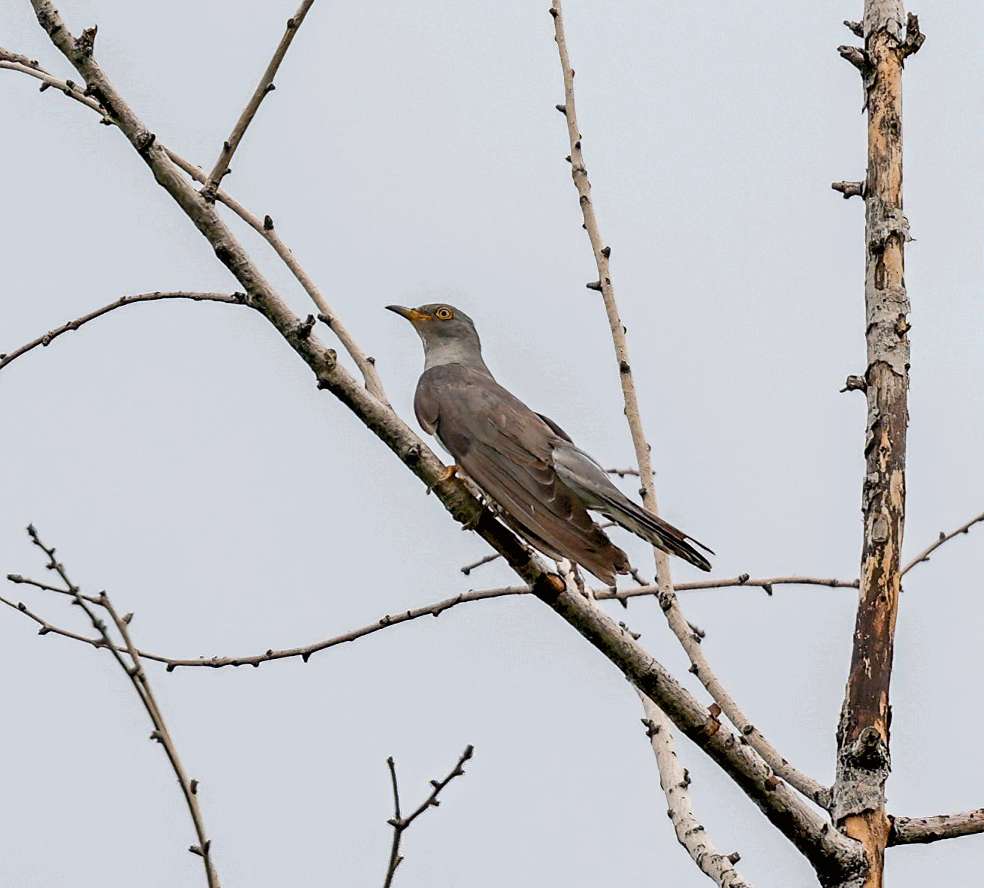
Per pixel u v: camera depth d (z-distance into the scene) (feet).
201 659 36.68
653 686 28.60
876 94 33.01
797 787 29.50
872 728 28.71
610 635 29.27
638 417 34.24
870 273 32.12
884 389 31.17
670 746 32.01
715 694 30.63
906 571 34.76
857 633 29.66
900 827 28.55
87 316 33.65
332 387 30.78
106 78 30.32
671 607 31.86
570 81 36.68
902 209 32.35
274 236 34.40
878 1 33.63
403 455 31.14
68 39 30.37
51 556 25.84
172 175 30.27
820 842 27.68
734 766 27.99
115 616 25.68
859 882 27.63
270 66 30.14
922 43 33.45
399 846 26.91
